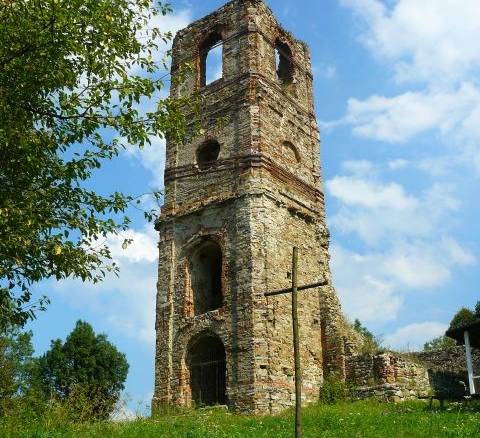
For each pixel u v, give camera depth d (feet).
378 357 76.54
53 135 40.63
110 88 40.27
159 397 76.84
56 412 49.96
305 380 75.82
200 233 82.23
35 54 37.04
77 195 41.42
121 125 41.19
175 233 85.35
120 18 42.27
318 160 94.63
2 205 37.32
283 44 98.78
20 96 38.17
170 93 96.32
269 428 55.42
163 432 49.70
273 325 73.72
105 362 144.15
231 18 94.58
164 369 78.02
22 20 36.55
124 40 42.09
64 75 38.47
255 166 81.30
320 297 84.07
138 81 41.29
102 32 40.14
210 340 78.64
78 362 140.15
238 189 80.64
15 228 37.78
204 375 79.71
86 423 50.39
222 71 91.40
